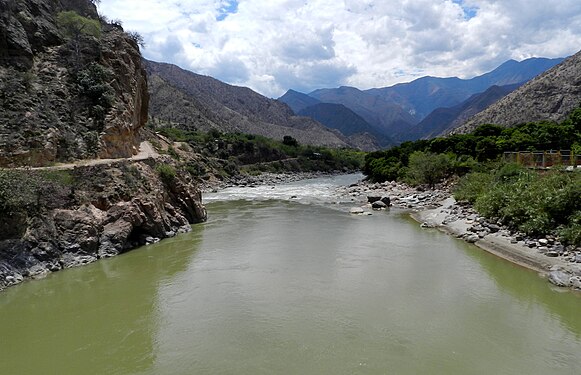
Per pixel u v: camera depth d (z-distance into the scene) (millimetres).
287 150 121875
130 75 41000
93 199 25156
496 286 19391
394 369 12414
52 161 27922
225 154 93562
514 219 27156
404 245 27188
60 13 38125
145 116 51156
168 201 32938
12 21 32375
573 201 24469
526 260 22656
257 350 13531
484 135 61156
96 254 23422
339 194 58906
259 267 22234
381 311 16531
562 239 23344
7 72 29922
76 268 21688
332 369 12422
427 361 12875
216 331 14867
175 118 154625
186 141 88250
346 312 16422
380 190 60062
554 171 30188
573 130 52062
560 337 14461
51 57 34312
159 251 25297
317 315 16156
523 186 29781
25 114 28188
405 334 14633
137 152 40781
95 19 44312
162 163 35656
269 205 47188
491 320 15789
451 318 15945
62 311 16562
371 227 33406
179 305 17188
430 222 34219
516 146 52469
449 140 63312
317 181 89938
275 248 26281
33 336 14547
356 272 21406
